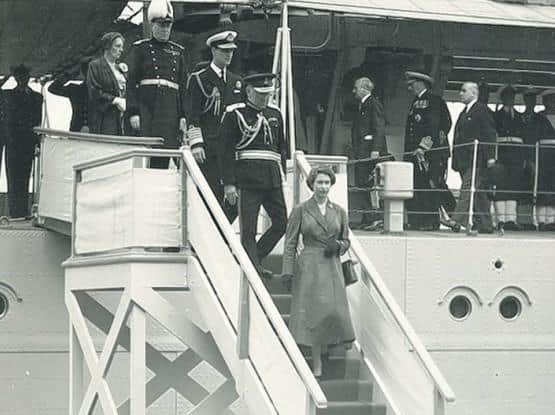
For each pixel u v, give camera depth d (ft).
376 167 57.31
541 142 65.46
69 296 46.80
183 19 59.93
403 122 66.90
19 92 56.54
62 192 49.90
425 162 59.52
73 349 47.01
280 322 36.91
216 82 47.96
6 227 51.13
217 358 42.86
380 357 42.04
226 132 44.37
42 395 50.93
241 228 44.65
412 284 54.60
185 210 43.01
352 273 42.45
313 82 64.44
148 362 47.80
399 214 56.44
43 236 51.03
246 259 39.04
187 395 48.14
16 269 50.78
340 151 64.80
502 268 55.57
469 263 55.21
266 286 44.78
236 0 56.34
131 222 42.45
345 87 64.95
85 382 52.60
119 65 54.65
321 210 41.57
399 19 62.95
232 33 47.98
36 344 50.80
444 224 59.21
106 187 44.37
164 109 49.29
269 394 38.24
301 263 41.29
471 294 55.36
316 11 57.88
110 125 53.93
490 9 62.08
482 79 69.41
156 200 42.68
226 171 44.24
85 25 62.23
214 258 41.27
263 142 44.78
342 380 41.83
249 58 62.95
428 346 54.54
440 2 61.93
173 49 50.11
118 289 44.27
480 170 58.23
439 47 66.64
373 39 65.26
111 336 43.52
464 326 55.16
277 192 45.09
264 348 38.42
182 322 42.52
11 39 62.75
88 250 45.85
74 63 63.72
